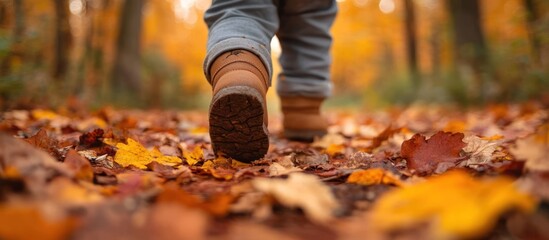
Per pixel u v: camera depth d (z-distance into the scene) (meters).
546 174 0.43
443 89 4.11
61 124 1.32
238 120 0.71
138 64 4.68
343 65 11.95
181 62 9.38
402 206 0.35
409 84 5.82
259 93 0.71
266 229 0.36
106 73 4.93
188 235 0.30
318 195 0.41
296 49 1.09
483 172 0.56
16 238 0.28
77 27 4.33
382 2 8.88
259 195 0.43
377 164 0.63
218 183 0.54
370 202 0.45
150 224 0.31
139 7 4.73
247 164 0.75
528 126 1.38
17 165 0.45
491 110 2.48
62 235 0.29
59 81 2.83
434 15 7.89
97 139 0.82
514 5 5.41
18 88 1.96
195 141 1.13
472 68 3.66
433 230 0.32
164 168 0.66
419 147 0.67
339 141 1.09
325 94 1.13
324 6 1.07
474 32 3.88
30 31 2.28
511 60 3.17
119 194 0.44
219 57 0.75
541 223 0.36
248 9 0.81
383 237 0.33
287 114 1.15
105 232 0.30
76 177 0.48
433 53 6.34
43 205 0.35
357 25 9.23
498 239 0.35
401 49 10.53
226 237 0.34
